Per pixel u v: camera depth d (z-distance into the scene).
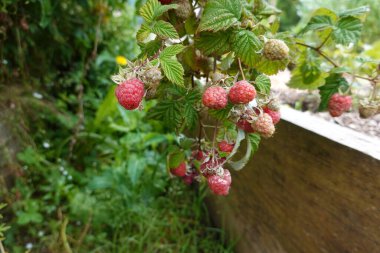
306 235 0.29
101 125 0.56
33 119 0.52
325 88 0.33
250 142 0.23
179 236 0.45
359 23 0.31
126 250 0.42
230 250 0.43
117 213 0.46
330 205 0.26
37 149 0.51
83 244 0.43
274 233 0.33
